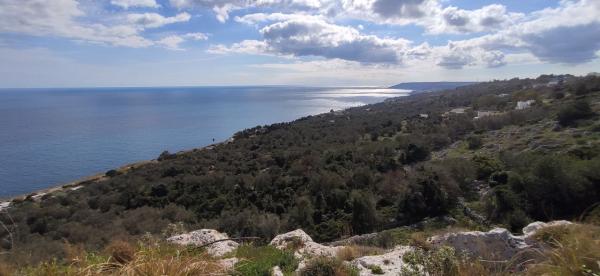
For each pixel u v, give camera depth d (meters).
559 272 3.17
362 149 41.75
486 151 34.97
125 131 108.81
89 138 95.19
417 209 23.11
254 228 22.70
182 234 7.68
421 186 24.41
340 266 5.10
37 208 30.16
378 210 25.22
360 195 24.05
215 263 3.71
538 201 19.02
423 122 56.66
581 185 18.36
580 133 31.27
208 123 128.12
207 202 30.52
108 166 62.50
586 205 18.09
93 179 47.03
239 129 113.31
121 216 28.52
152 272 3.16
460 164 28.39
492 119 46.84
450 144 42.91
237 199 30.58
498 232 5.73
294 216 24.45
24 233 23.30
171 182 36.75
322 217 24.52
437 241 6.18
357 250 6.82
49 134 99.88
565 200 18.55
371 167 35.19
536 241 5.20
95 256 4.20
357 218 22.64
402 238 13.36
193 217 27.62
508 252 5.25
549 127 37.12
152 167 46.47
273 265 5.22
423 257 4.00
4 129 108.94
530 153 28.53
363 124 63.59
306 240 7.65
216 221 25.62
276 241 7.79
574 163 20.17
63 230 23.66
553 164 19.67
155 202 32.03
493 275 3.78
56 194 38.56
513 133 39.19
